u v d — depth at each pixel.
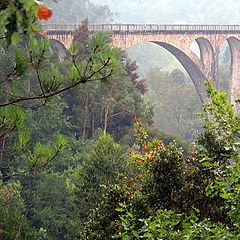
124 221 8.00
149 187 10.89
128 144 43.78
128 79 49.56
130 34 52.31
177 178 10.67
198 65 56.94
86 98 44.41
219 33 57.69
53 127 38.56
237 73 61.81
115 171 25.11
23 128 7.07
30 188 31.53
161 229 6.86
